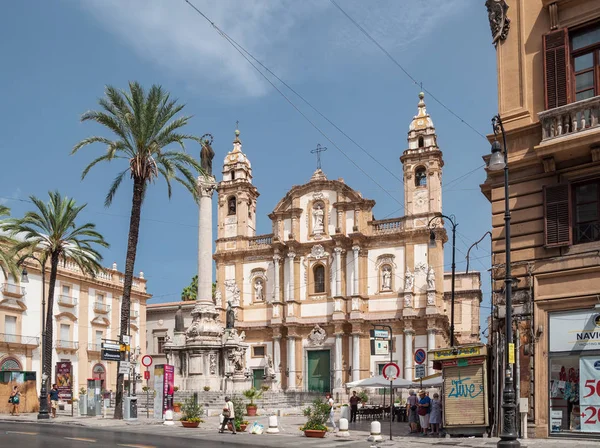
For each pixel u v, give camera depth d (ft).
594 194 78.54
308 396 192.13
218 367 167.02
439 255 222.07
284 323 234.58
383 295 225.35
